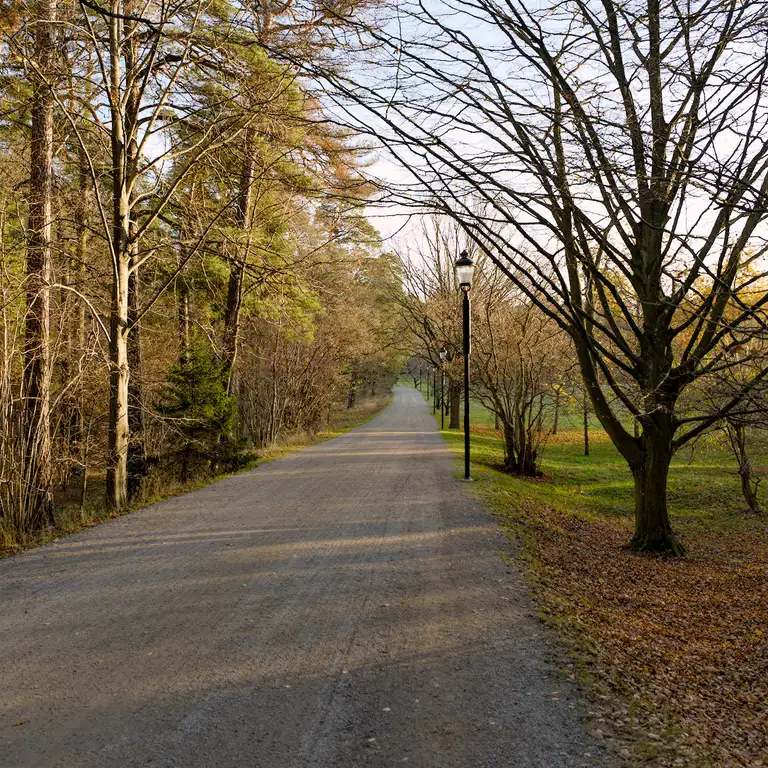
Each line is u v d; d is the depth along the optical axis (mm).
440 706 4152
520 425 20422
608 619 6367
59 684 4383
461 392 34000
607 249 8125
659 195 5223
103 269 15062
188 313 18547
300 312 20031
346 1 4590
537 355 20109
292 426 31938
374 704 4168
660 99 5895
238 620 5641
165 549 8047
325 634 5359
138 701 4156
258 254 16547
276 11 6668
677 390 9062
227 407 16391
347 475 14992
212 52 11797
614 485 21250
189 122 13445
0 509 10008
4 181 12141
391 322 45938
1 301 10180
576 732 3859
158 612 5809
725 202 4312
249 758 3521
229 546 8219
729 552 11406
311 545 8305
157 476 13422
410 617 5797
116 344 11469
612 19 5320
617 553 10070
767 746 4008
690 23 4836
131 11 11547
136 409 13602
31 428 10242
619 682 4645
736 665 5648
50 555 7750
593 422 33344
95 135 12906
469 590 6629
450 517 10266
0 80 11938
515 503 12398
